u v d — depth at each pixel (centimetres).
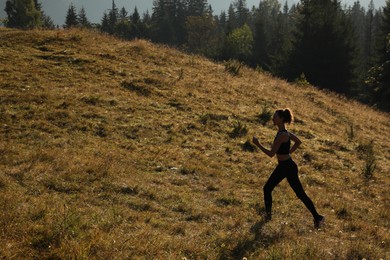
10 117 1114
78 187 772
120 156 995
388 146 1664
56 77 1510
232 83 1939
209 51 7700
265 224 744
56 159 890
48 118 1155
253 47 7506
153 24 11825
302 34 4450
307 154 1298
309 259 605
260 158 1179
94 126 1167
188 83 1762
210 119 1411
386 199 1051
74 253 503
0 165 820
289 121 735
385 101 3694
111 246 546
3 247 499
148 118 1312
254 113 1582
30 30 2233
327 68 4188
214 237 645
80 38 2103
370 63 4591
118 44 2183
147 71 1802
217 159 1112
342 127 1781
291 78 4331
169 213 737
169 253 560
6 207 620
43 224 582
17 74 1459
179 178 938
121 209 707
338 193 1025
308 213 846
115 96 1434
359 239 736
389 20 4341
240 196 886
